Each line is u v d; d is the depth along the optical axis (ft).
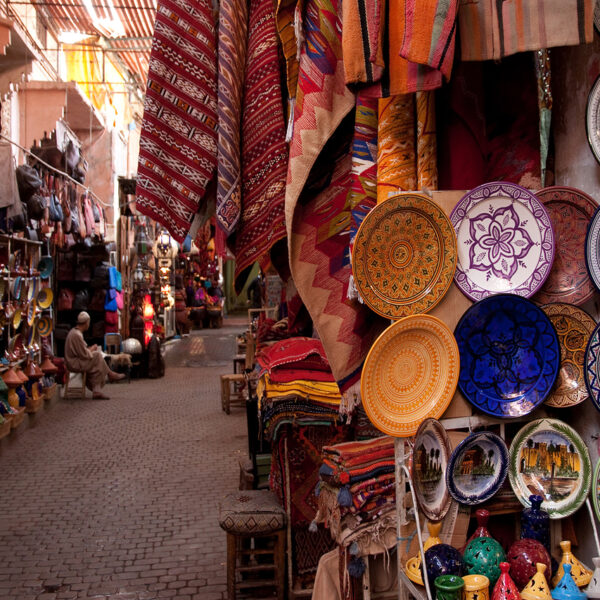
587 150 6.06
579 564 5.24
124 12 29.09
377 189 6.12
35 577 10.68
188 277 64.03
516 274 5.88
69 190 24.97
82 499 14.57
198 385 31.71
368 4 4.84
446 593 4.85
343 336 6.28
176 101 7.09
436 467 5.81
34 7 27.84
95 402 26.91
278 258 7.56
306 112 5.84
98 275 32.63
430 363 5.85
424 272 5.79
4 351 19.79
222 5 7.10
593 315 6.11
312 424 8.98
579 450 5.78
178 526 12.93
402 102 5.98
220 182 6.95
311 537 9.58
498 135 6.63
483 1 4.91
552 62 6.44
